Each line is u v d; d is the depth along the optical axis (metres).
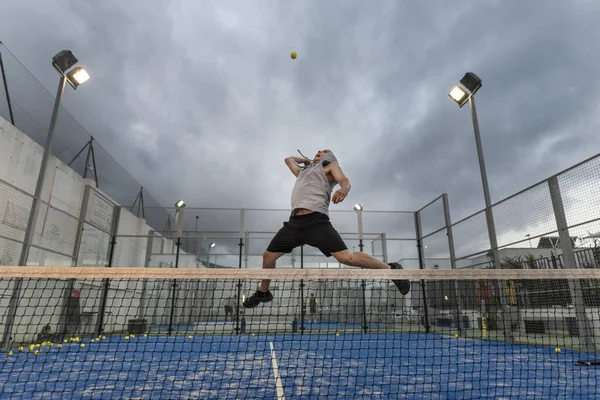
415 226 12.98
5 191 7.58
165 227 13.34
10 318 6.85
